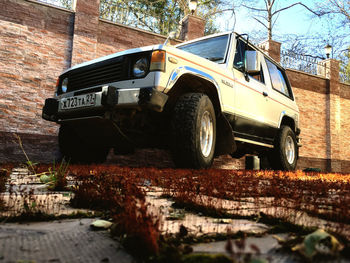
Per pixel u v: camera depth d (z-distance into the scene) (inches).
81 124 146.3
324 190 88.3
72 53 276.4
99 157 191.6
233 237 37.5
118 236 36.6
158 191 82.2
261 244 34.1
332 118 451.2
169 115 152.0
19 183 95.7
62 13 280.4
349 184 116.5
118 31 306.0
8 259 27.8
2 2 257.3
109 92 126.3
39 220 46.8
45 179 93.4
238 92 178.7
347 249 28.8
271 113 217.5
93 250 31.5
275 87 238.7
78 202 58.5
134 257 29.5
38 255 29.5
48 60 271.4
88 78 148.9
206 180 94.3
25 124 257.1
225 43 187.3
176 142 137.2
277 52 424.2
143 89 122.6
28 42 264.7
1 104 249.8
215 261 26.4
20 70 259.4
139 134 149.7
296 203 58.0
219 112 162.7
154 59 128.6
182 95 146.7
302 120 430.0
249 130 192.2
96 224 40.8
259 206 61.5
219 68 165.2
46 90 268.1
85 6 285.0
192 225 43.8
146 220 32.4
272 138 222.8
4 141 247.8
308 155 428.5
